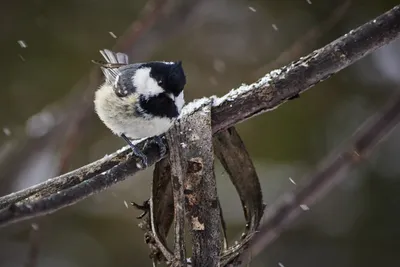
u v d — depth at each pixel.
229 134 5.18
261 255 13.00
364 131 6.22
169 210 5.06
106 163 5.23
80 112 9.07
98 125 13.75
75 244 13.33
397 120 6.06
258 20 15.06
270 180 13.39
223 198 13.20
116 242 13.46
